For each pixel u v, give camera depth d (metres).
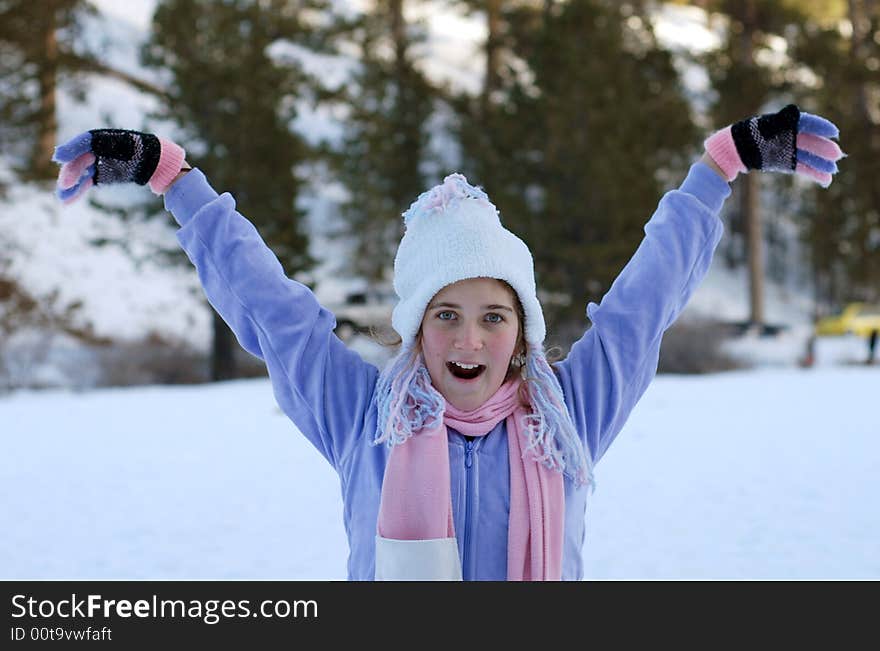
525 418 2.85
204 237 3.01
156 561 8.06
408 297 2.85
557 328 30.73
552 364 3.03
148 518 9.75
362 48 37.22
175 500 10.63
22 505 10.45
